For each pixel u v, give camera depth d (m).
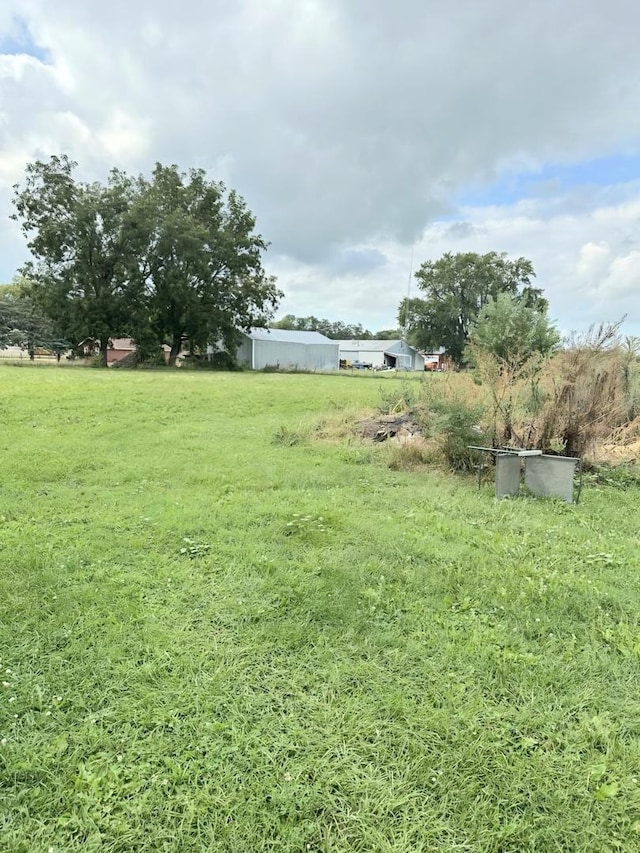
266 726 1.93
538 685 2.20
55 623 2.59
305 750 1.82
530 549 3.80
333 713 2.00
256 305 36.44
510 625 2.68
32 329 34.66
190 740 1.86
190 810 1.59
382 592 3.00
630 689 2.18
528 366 6.72
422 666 2.31
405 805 1.62
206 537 3.87
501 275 51.38
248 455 7.08
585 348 6.49
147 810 1.59
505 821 1.58
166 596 2.90
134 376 21.64
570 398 6.24
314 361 41.38
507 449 6.05
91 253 30.42
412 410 8.57
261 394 15.40
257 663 2.31
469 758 1.80
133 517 4.33
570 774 1.74
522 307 13.70
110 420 9.76
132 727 1.92
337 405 12.58
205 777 1.71
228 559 3.45
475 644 2.48
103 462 6.46
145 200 30.98
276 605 2.83
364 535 3.96
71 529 4.00
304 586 3.05
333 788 1.68
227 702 2.05
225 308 35.28
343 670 2.26
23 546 3.59
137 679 2.18
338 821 1.57
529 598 2.96
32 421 9.27
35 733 1.88
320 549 3.65
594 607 2.87
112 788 1.66
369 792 1.66
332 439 8.35
